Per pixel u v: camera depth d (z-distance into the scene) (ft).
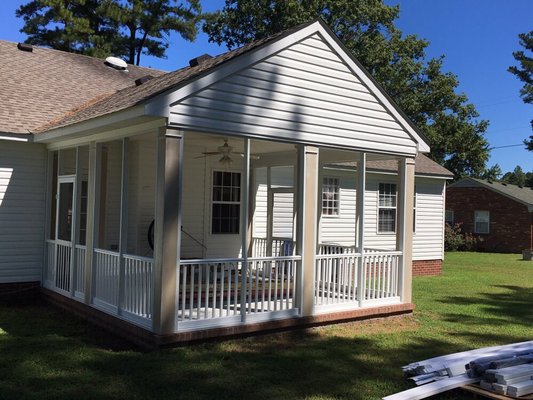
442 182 58.29
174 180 21.97
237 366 20.12
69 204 32.17
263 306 25.20
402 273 31.09
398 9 100.99
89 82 43.68
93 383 17.61
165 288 21.75
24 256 33.32
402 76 100.68
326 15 98.53
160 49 97.45
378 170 50.65
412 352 23.09
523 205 95.66
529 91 100.42
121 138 25.52
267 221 37.58
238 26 103.04
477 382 17.65
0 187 32.35
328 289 28.19
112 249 34.83
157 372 18.95
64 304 30.30
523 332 27.55
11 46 44.78
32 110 35.22
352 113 28.37
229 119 23.40
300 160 26.45
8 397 16.03
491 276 54.03
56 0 82.53
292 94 25.76
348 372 19.92
